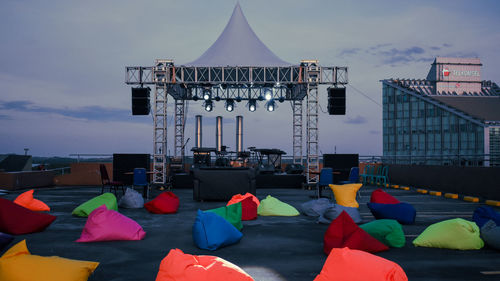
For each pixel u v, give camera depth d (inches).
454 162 540.4
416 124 3245.6
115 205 279.7
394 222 185.0
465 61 3499.0
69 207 323.3
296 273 141.7
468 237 175.8
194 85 564.7
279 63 546.3
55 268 117.7
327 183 392.5
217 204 349.1
